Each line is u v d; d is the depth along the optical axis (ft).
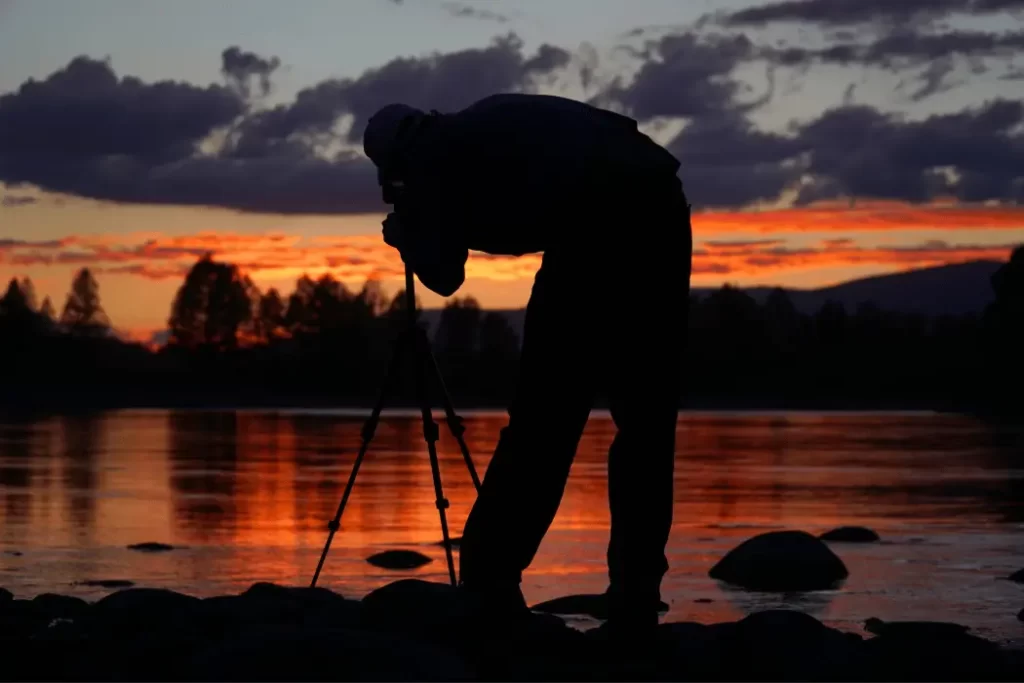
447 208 22.18
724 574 77.61
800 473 183.83
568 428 22.44
